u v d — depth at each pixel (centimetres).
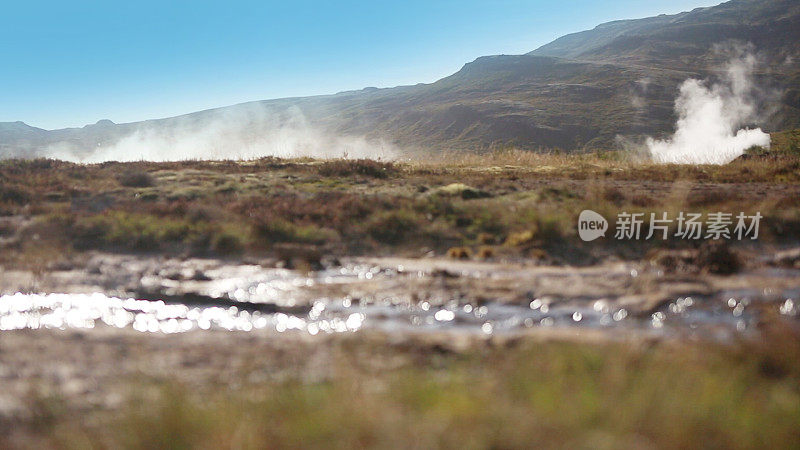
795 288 889
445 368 580
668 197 1664
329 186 2084
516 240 1268
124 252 1277
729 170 2605
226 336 726
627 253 1168
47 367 611
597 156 3447
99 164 2836
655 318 764
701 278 949
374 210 1534
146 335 733
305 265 1112
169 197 1881
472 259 1173
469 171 2661
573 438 373
